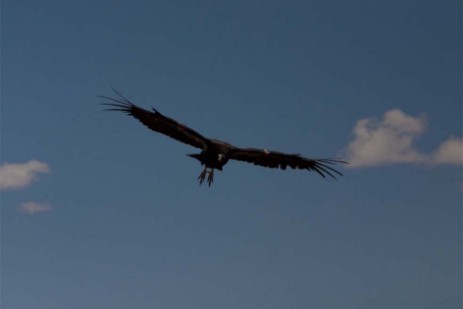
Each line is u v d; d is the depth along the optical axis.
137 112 17.08
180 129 17.02
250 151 17.17
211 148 16.69
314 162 17.62
